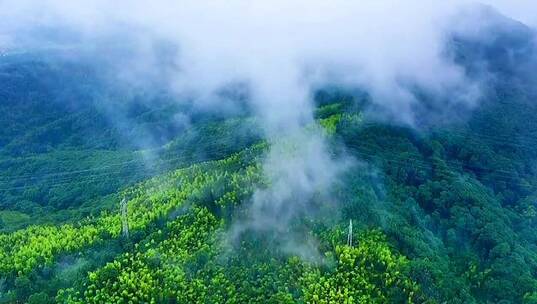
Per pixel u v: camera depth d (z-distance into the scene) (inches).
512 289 3991.1
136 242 4131.4
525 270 4153.5
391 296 3678.6
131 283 3614.7
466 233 4591.5
